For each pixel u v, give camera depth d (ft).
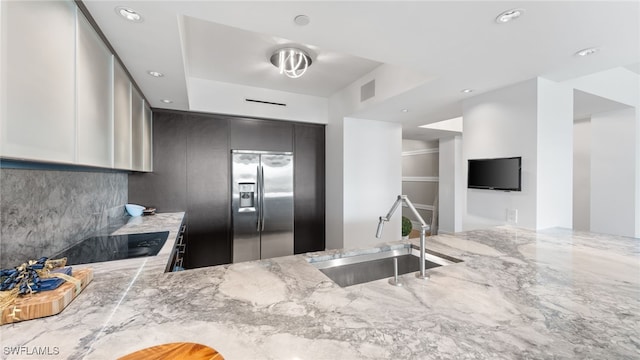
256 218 12.19
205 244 11.35
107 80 5.47
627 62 6.57
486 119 8.80
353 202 12.58
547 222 7.70
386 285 3.67
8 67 2.72
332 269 5.16
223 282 3.69
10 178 3.94
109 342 2.31
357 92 11.21
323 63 9.64
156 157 10.59
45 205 4.79
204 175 11.35
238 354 2.18
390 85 9.32
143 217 9.44
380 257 5.63
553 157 7.80
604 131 11.11
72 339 2.36
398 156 13.73
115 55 5.96
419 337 2.46
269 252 12.43
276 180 12.60
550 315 2.90
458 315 2.88
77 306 2.97
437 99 9.53
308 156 13.44
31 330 2.48
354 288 3.56
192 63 9.60
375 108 10.80
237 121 11.98
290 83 11.66
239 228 11.85
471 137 9.29
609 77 9.46
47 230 4.83
